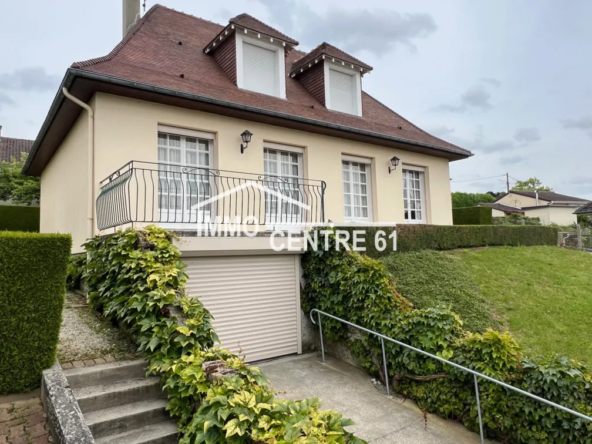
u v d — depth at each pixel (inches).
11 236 125.8
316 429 85.8
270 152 340.8
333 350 253.6
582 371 143.3
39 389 129.5
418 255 334.3
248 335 242.7
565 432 135.3
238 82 335.0
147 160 263.9
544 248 441.4
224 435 95.4
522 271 338.0
